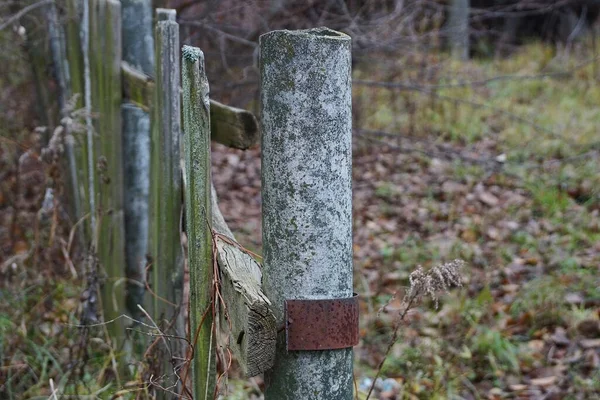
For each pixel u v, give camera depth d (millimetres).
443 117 8680
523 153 7582
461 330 4098
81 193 3617
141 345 3090
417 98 8938
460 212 6277
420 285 2135
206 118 1740
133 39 3350
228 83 6258
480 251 5316
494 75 10633
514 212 6152
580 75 10367
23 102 4801
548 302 4391
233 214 6207
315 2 6457
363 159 7844
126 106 3322
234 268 1747
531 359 3834
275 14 6496
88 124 3312
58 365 2969
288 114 1523
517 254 5340
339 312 1560
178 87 2574
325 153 1533
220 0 5938
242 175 7324
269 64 1536
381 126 8398
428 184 7027
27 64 4734
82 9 3527
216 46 6398
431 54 9703
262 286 1634
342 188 1561
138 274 3379
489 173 7082
